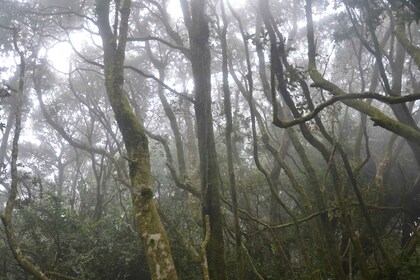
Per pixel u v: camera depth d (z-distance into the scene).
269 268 9.23
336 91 6.50
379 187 10.01
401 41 7.37
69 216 10.27
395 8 7.68
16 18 12.16
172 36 11.28
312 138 7.55
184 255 9.04
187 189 9.11
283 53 7.08
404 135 5.52
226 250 9.23
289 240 10.26
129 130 5.74
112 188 14.66
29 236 10.14
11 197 6.46
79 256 9.18
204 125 7.36
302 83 7.35
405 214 10.28
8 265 9.66
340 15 9.01
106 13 7.30
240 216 9.49
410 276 8.30
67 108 18.81
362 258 7.17
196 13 7.77
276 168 11.30
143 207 5.14
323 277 8.49
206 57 7.49
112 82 6.21
